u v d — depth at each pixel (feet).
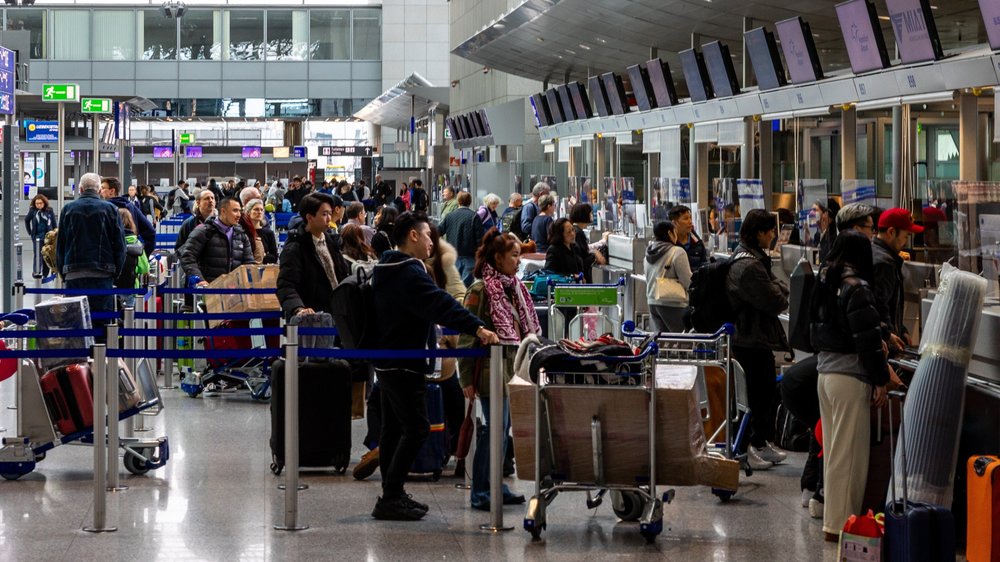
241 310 40.65
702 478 24.26
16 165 51.65
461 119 145.07
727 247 48.16
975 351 24.64
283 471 29.99
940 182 33.17
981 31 61.77
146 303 46.65
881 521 21.95
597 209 73.87
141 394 34.14
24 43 73.61
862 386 23.75
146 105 111.04
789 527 25.14
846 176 51.67
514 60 113.19
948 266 24.16
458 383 30.12
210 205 52.39
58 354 26.71
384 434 26.00
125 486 28.60
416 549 23.26
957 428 23.34
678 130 75.92
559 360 23.67
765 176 61.93
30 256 100.37
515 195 72.54
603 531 24.81
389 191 149.28
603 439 24.09
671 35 83.51
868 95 49.08
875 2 60.39
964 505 24.30
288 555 22.79
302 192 142.00
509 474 29.53
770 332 29.37
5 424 36.01
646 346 23.80
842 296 23.45
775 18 69.21
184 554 22.81
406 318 24.93
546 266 43.75
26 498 27.27
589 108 98.78
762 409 29.89
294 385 24.71
